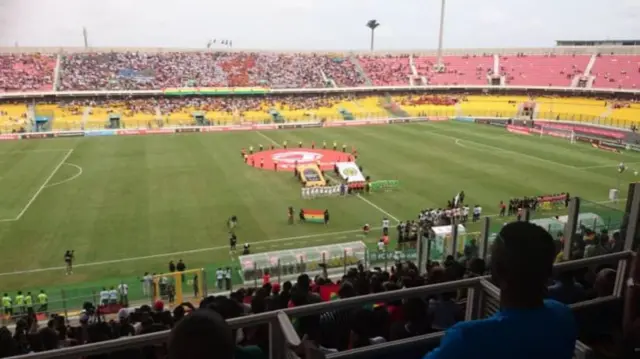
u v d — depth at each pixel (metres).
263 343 6.17
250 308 9.97
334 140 69.44
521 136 72.62
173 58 102.00
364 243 31.19
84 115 81.31
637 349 4.34
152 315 11.43
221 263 29.17
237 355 5.29
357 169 47.75
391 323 7.67
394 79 105.06
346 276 15.05
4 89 81.50
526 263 3.13
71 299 23.62
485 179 47.88
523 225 3.36
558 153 60.12
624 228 11.36
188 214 37.47
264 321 4.11
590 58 101.12
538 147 64.00
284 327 3.91
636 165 53.66
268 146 64.69
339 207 39.66
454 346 3.12
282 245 32.03
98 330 10.44
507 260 3.20
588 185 45.62
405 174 49.97
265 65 105.38
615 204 37.16
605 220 13.59
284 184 46.03
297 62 108.31
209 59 104.12
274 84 98.25
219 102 92.00
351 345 6.45
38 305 22.98
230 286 25.55
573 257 12.52
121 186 44.81
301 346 3.61
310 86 99.12
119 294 23.86
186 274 25.58
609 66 96.75
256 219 36.62
